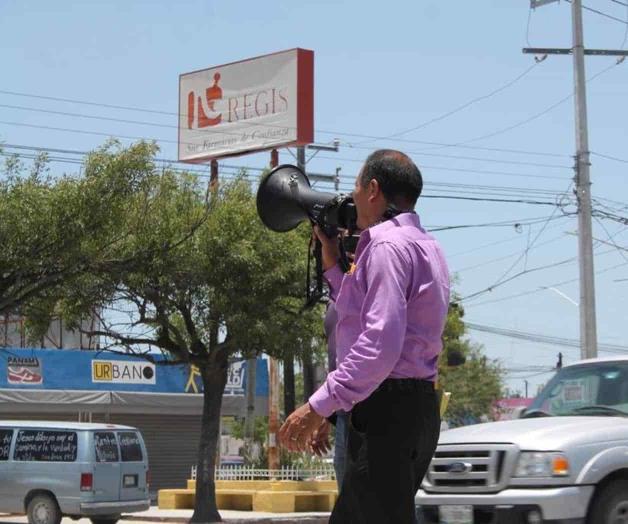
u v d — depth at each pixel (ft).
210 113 104.47
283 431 12.25
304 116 98.78
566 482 28.40
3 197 56.44
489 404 225.76
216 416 71.77
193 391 108.47
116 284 62.75
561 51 87.61
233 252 64.69
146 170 59.57
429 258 12.55
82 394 100.32
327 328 15.71
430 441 12.84
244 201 67.72
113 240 59.72
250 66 102.12
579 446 28.81
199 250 64.75
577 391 33.60
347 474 12.80
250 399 99.50
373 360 11.83
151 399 104.94
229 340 68.28
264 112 100.73
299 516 79.00
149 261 62.39
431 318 12.51
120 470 69.00
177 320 73.77
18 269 57.16
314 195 14.87
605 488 28.94
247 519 74.49
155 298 65.36
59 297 62.69
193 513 77.46
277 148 99.91
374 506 12.42
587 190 84.48
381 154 13.23
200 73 105.50
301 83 98.89
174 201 63.41
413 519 12.54
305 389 83.30
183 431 111.24
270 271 65.92
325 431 15.08
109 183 58.18
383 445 12.41
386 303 12.02
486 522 29.37
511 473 29.09
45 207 56.70
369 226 13.25
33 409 98.07
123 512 69.26
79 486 66.80
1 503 68.44
